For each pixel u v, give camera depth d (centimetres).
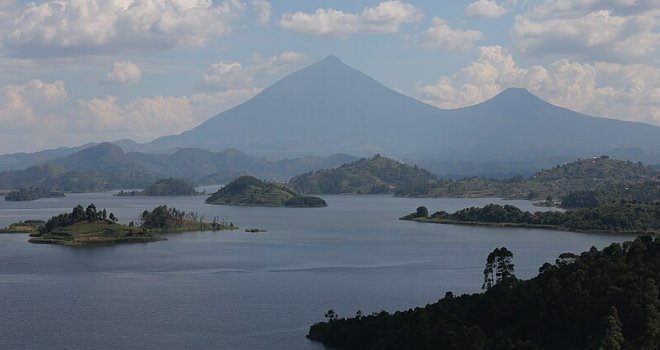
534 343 19538
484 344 19275
